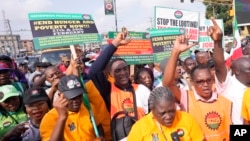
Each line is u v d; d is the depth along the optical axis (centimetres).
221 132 297
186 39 301
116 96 355
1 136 341
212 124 296
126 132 322
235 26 669
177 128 262
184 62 566
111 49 357
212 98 303
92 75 352
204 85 294
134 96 361
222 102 304
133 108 354
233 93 335
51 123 290
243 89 333
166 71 302
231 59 649
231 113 306
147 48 536
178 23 621
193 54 852
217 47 329
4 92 348
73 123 294
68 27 385
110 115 350
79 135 295
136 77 471
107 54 356
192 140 265
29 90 320
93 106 344
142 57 530
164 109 251
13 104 351
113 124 329
